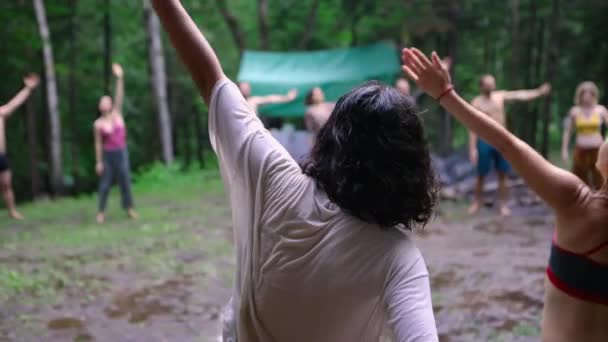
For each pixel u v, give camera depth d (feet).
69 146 71.77
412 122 4.81
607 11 65.16
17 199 64.03
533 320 15.74
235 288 5.38
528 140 68.33
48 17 57.82
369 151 4.66
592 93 29.58
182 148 88.74
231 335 5.41
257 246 4.99
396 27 56.75
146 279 20.38
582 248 6.47
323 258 4.71
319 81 47.24
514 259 22.15
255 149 5.09
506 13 67.92
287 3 70.54
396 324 4.49
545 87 30.60
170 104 77.20
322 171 4.85
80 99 72.02
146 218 32.83
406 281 4.58
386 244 4.70
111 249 24.91
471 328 15.30
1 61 53.01
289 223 4.82
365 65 47.06
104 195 31.89
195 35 5.50
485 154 31.09
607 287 6.39
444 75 6.30
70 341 14.82
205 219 32.22
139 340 14.90
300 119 62.80
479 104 29.04
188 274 20.98
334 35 69.00
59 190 50.88
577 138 29.89
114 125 31.78
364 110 4.74
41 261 22.97
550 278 6.85
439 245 24.68
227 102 5.31
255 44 80.53
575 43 71.61
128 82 76.84
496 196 35.63
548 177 6.42
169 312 17.03
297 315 4.83
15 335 15.12
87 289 19.19
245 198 5.16
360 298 4.68
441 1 57.21
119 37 74.08
